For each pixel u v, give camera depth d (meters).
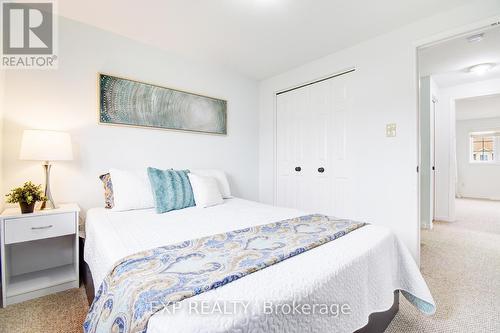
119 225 1.49
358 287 1.02
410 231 2.05
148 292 0.69
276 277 0.83
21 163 1.82
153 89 2.43
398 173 2.13
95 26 2.11
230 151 3.16
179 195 2.04
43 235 1.62
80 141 2.05
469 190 6.70
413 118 2.05
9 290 1.59
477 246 2.67
